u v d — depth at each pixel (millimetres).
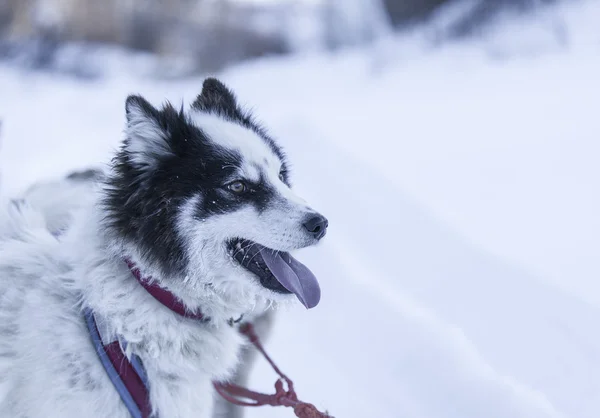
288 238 2730
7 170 8695
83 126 12500
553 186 6594
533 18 14633
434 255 5293
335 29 20672
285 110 12211
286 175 3301
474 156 7848
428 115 10500
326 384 3963
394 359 4051
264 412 3752
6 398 2467
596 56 12133
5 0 21250
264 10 22859
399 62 15336
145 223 2584
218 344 2732
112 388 2480
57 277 2594
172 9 22031
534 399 3428
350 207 6316
